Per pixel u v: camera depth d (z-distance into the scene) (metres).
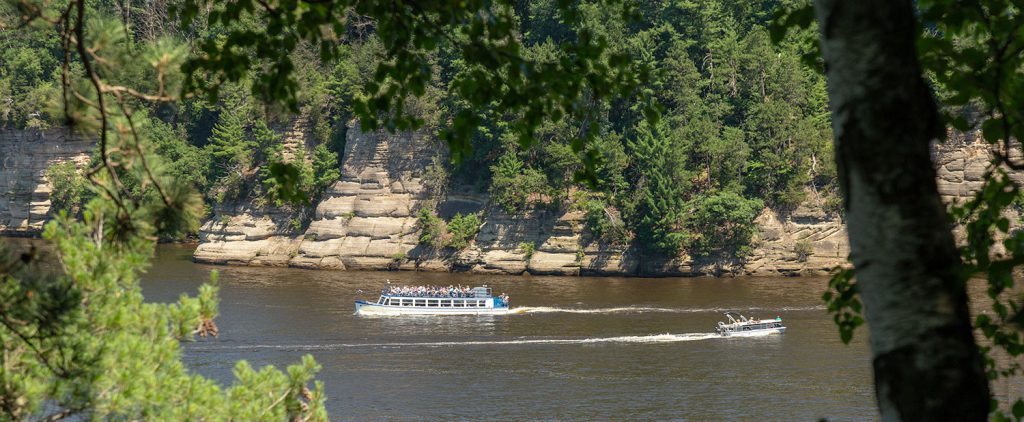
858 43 12.21
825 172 196.50
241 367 35.41
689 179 198.62
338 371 115.62
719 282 188.00
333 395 104.38
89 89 17.97
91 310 28.59
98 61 17.77
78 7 17.28
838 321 19.16
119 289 29.50
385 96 20.81
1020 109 17.80
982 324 18.12
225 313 153.00
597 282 190.50
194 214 19.00
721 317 148.50
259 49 19.89
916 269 12.01
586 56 21.03
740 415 94.88
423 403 100.75
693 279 193.25
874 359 12.39
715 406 98.44
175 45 18.59
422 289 160.38
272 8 19.97
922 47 18.31
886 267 12.10
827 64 12.70
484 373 114.31
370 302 158.12
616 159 197.25
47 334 21.52
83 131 17.89
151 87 18.28
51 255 27.98
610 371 114.31
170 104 18.41
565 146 196.12
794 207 197.25
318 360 121.50
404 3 20.39
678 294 173.00
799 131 195.75
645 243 198.00
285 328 142.00
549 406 99.31
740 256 194.88
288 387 35.72
